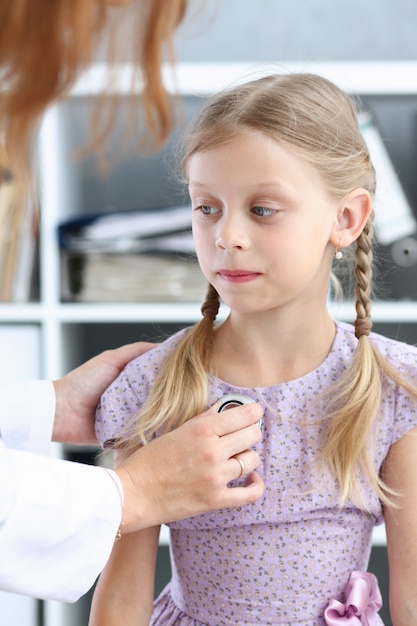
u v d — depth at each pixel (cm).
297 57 233
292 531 103
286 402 104
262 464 103
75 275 206
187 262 205
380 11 232
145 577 106
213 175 96
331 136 99
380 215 200
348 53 233
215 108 99
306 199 96
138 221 204
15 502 85
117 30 66
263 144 94
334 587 105
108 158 230
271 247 95
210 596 106
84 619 223
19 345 204
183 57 233
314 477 103
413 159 235
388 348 109
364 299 107
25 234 202
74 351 226
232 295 97
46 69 63
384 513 107
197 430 94
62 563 89
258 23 233
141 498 92
